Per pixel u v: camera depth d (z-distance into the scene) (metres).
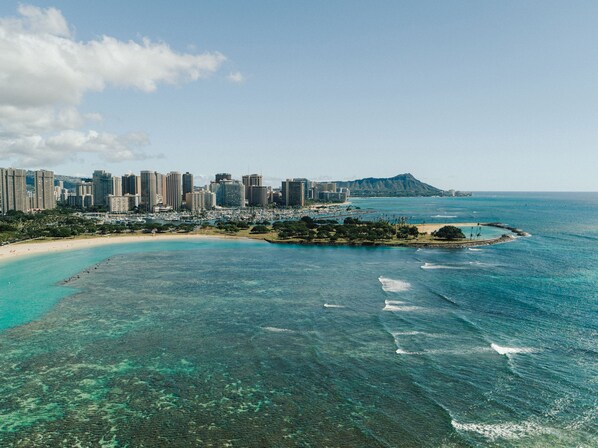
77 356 66.94
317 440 45.31
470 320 81.25
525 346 68.19
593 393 53.50
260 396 54.47
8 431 47.28
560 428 46.53
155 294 105.50
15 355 67.31
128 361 65.06
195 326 80.62
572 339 70.88
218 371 61.50
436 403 51.88
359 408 51.28
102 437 46.22
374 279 121.00
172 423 48.72
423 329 76.75
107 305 95.69
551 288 106.25
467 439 44.91
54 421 49.22
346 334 75.00
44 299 101.44
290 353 67.25
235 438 45.91
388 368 61.28
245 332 77.00
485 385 55.88
